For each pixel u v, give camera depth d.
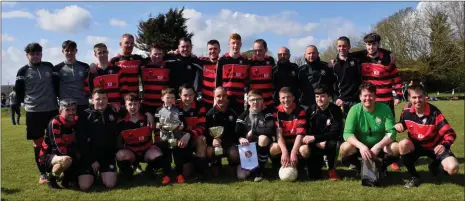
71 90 6.14
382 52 6.31
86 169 5.13
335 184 4.99
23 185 5.37
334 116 5.36
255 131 5.48
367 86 5.05
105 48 6.23
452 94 30.53
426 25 33.00
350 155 5.30
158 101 6.56
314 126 5.43
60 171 5.05
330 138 5.20
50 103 6.08
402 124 5.09
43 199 4.69
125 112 5.59
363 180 4.89
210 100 6.82
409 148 4.94
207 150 5.48
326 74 6.67
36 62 5.99
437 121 4.92
